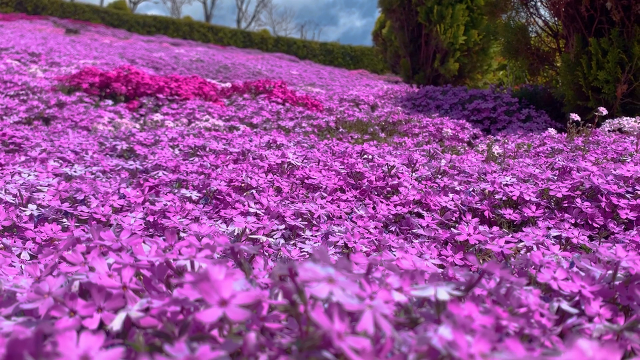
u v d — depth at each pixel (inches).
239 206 140.9
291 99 404.5
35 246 113.1
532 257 77.0
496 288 63.3
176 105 371.9
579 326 59.6
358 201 173.8
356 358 38.9
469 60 590.6
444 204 153.7
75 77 410.3
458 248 119.3
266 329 53.9
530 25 399.9
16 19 1153.4
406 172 192.5
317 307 44.3
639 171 165.2
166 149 222.8
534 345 53.1
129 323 55.9
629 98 340.2
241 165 193.3
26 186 147.4
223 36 1325.0
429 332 45.2
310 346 42.9
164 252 75.4
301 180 185.6
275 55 1129.4
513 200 166.7
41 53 558.6
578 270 74.6
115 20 1306.6
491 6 414.3
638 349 55.4
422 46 601.9
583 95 355.3
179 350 42.2
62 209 132.3
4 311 57.7
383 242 121.3
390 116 370.3
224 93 435.5
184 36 1316.4
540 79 430.3
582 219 145.3
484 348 43.3
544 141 278.7
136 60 633.0
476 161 218.4
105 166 194.4
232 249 75.7
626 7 334.0
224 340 47.8
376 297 51.8
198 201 160.4
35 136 242.7
